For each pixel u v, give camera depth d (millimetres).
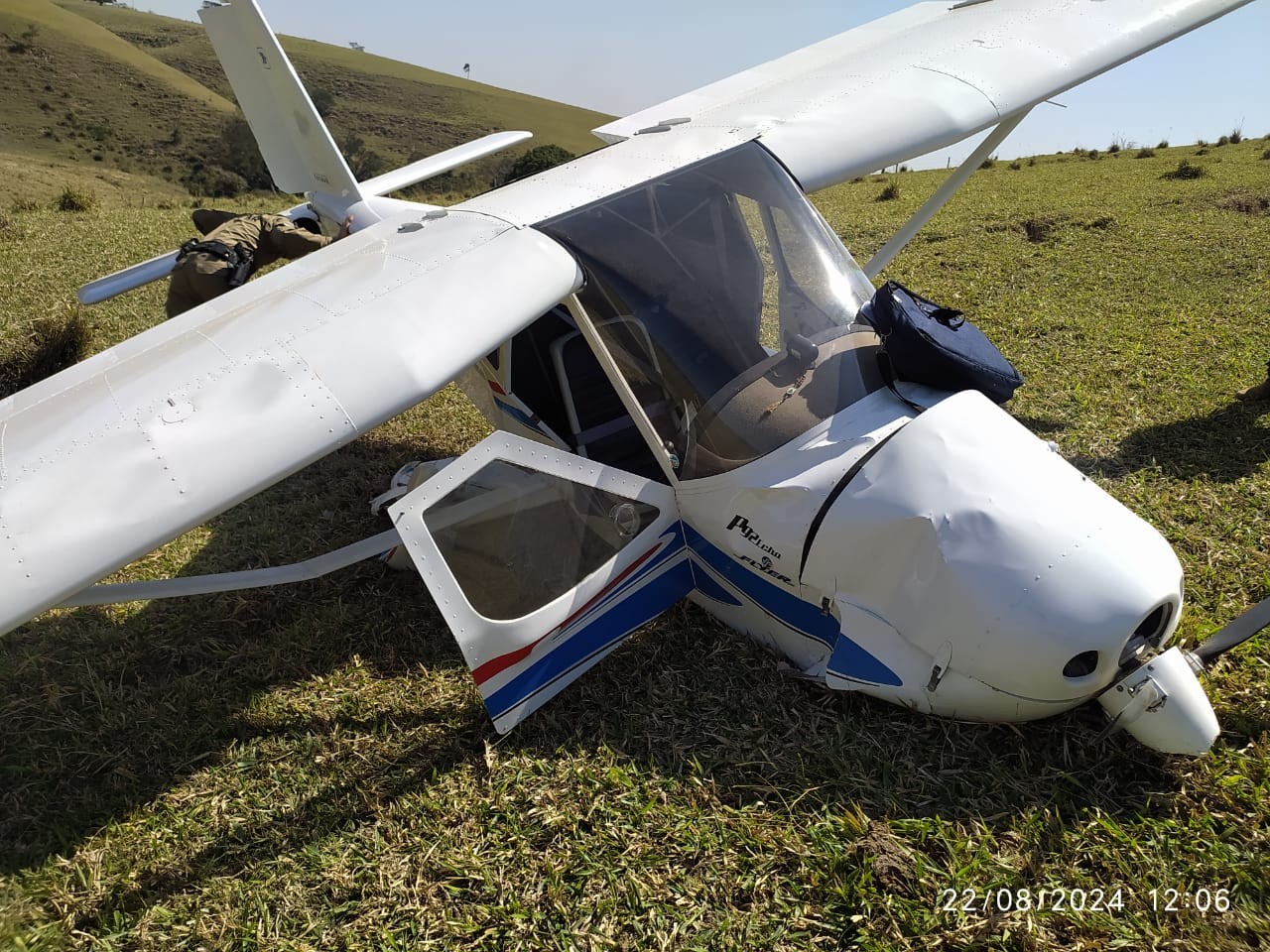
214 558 4277
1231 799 2365
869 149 3771
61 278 9109
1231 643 2670
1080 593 2309
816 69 4863
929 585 2480
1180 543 3541
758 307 3094
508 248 3094
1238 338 5668
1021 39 4527
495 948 2256
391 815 2682
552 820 2576
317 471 5090
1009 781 2473
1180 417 4637
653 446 3061
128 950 2371
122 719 3186
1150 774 2475
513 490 2832
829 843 2375
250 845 2643
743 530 2885
